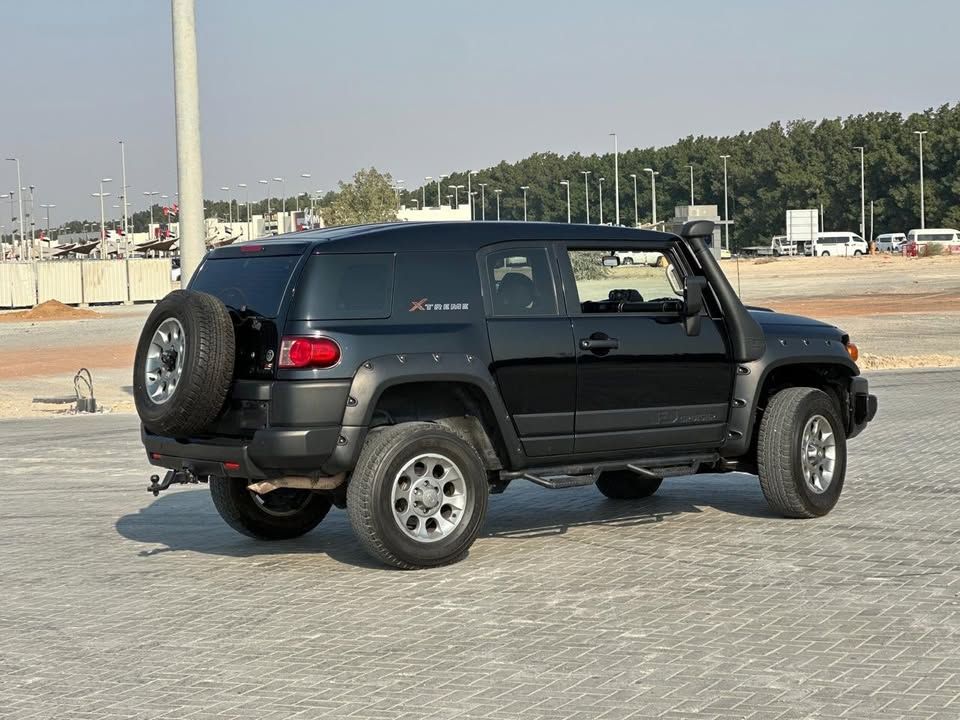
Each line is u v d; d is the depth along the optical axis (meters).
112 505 10.90
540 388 8.34
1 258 126.69
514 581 7.63
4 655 6.34
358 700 5.47
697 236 9.09
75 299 64.19
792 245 111.31
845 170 140.62
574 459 8.62
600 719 5.14
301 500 9.23
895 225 135.38
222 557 8.65
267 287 7.95
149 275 65.38
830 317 36.44
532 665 5.92
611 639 6.32
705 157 172.12
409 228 8.17
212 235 113.25
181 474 8.20
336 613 7.00
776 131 171.12
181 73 18.11
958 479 10.90
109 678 5.91
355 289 7.91
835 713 5.15
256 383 7.77
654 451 8.90
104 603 7.39
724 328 9.12
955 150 128.88
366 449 7.87
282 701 5.50
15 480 12.34
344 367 7.72
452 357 8.00
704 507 10.06
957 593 7.07
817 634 6.31
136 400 8.13
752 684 5.55
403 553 7.87
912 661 5.83
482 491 8.11
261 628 6.73
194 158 18.20
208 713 5.36
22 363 29.81
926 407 16.34
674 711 5.22
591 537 8.94
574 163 198.00
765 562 7.96
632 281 8.87
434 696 5.50
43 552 8.91
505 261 8.38
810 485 9.32
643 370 8.73
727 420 9.17
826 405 9.41
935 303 41.41
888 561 7.90
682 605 6.95
